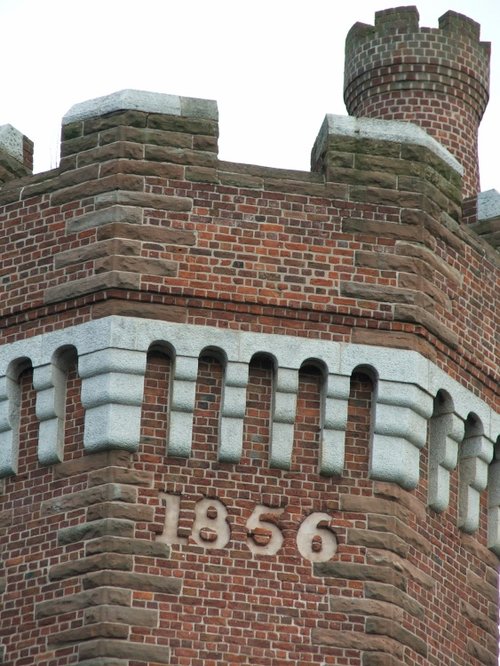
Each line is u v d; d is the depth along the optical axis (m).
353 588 64.19
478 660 67.25
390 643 63.81
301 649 63.25
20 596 64.19
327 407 65.94
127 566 63.25
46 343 66.50
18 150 73.50
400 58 79.62
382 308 67.12
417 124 78.81
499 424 69.81
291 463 65.38
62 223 67.81
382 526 65.12
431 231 68.88
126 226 66.81
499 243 74.19
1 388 66.94
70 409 66.00
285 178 68.12
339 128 69.25
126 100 68.62
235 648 62.91
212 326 65.94
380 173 68.88
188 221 67.00
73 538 63.97
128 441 64.56
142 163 67.69
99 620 62.53
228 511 64.50
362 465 65.81
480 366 69.50
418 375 66.75
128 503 63.97
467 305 69.62
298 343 66.19
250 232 67.25
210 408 65.56
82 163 68.31
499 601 69.12
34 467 65.81
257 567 63.97
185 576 63.47
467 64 79.81
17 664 63.28
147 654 62.31
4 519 65.50
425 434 67.12
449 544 67.75
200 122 68.44
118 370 65.12
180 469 64.69
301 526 64.75
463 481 68.88
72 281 66.81
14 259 68.31
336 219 67.94
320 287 67.00
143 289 66.00
